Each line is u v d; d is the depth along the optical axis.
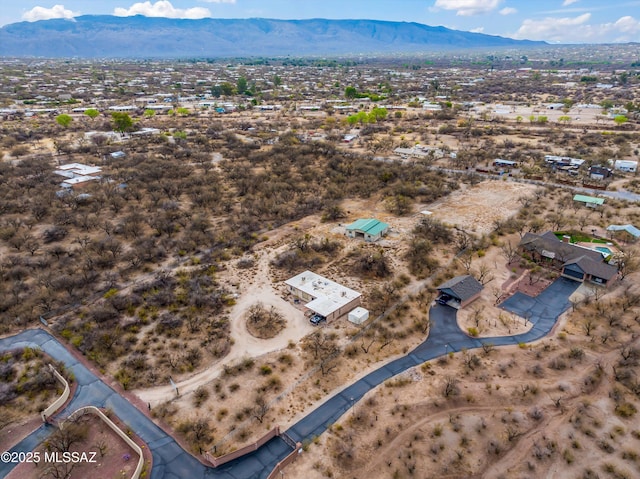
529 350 48.31
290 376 44.84
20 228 78.19
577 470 34.41
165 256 70.19
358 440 37.41
